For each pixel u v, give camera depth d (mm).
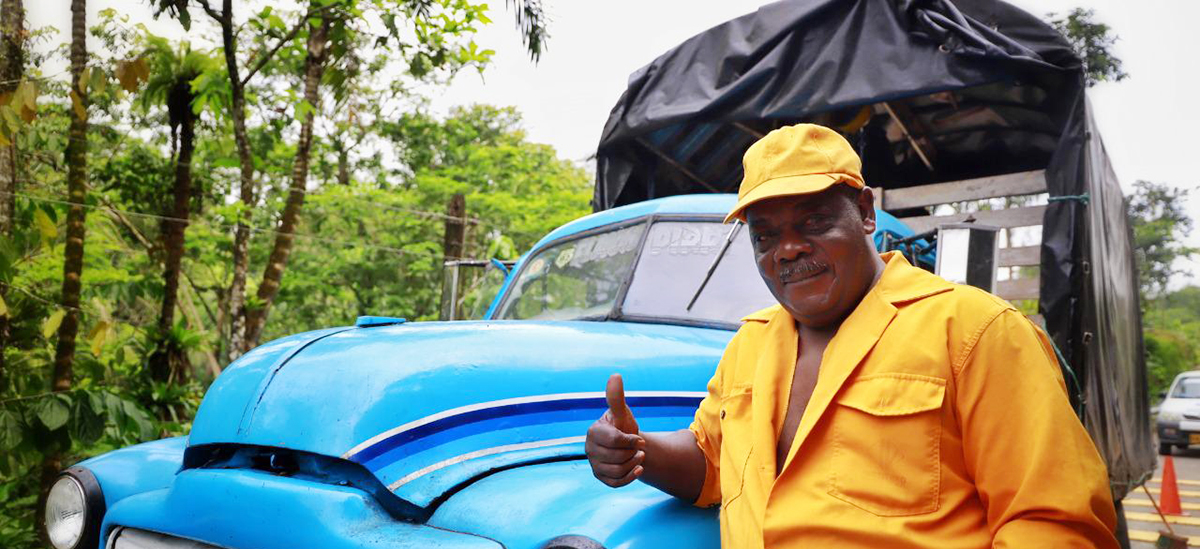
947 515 1602
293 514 2350
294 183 10641
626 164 5773
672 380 2916
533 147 28406
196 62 9570
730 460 1871
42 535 6293
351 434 2404
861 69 4660
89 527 2963
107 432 6918
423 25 8344
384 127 24062
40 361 7066
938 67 4465
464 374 2568
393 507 2342
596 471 1924
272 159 18859
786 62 4891
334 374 2566
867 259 1843
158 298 10125
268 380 2684
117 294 9922
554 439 2615
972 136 5809
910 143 6031
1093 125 4871
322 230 20531
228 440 2652
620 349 2914
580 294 3898
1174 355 36750
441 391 2508
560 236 4277
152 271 11086
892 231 4266
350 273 21062
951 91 4953
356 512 2281
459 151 25984
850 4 4770
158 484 3008
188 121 10203
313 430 2471
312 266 19766
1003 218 4949
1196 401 18016
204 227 14523
